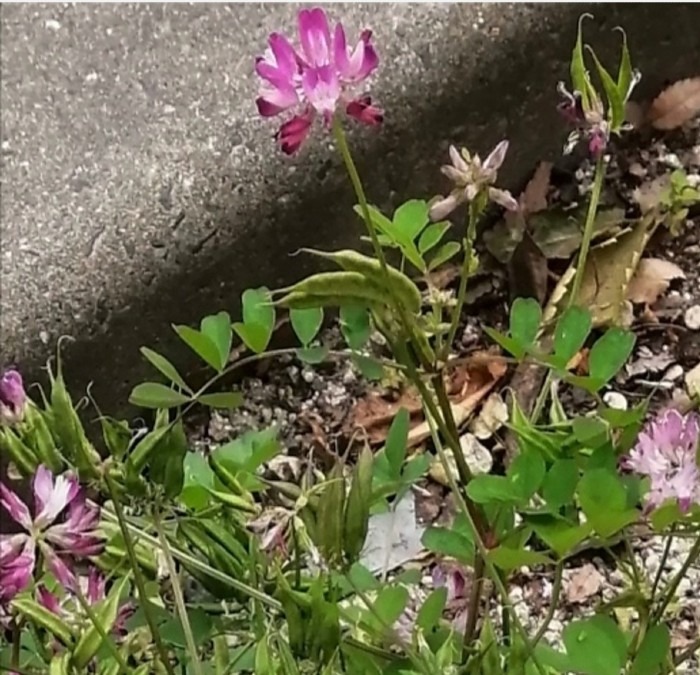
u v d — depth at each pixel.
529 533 0.45
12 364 0.61
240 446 0.49
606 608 0.43
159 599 0.47
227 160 0.63
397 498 0.48
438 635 0.44
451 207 0.42
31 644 0.45
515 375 0.63
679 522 0.43
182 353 0.64
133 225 0.62
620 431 0.46
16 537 0.39
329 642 0.41
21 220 0.63
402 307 0.40
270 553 0.44
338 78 0.39
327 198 0.63
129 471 0.41
